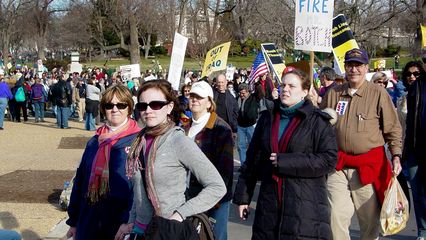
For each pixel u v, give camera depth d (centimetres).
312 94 660
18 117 2486
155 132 369
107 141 450
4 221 802
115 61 7175
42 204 904
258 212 443
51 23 6662
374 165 545
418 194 648
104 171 446
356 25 2961
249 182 465
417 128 636
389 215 531
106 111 457
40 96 2448
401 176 579
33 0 5712
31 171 1223
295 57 3009
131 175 375
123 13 4028
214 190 363
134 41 4059
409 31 3647
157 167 362
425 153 635
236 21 4506
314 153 431
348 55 555
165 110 374
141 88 377
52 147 1641
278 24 3281
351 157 546
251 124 1112
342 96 565
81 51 7344
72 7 5791
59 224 775
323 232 427
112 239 442
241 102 1202
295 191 426
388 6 3069
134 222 390
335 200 548
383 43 5844
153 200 362
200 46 4216
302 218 423
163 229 347
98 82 2614
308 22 697
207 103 536
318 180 432
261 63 1536
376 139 547
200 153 366
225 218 533
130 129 455
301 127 435
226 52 1248
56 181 1099
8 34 5300
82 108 2495
